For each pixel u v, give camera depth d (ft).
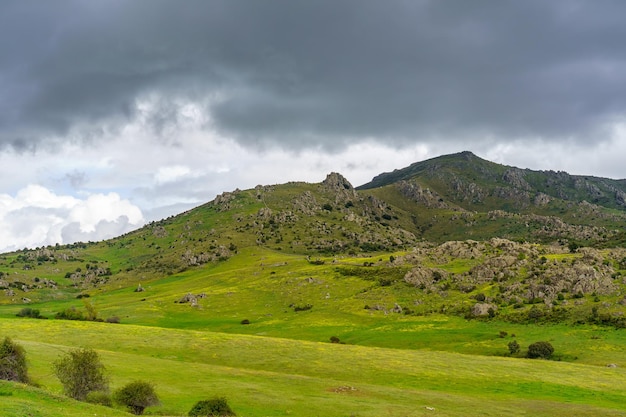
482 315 465.88
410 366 277.23
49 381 191.72
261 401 188.96
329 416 172.86
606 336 369.91
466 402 205.05
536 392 233.14
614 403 217.36
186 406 176.76
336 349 315.78
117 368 233.76
